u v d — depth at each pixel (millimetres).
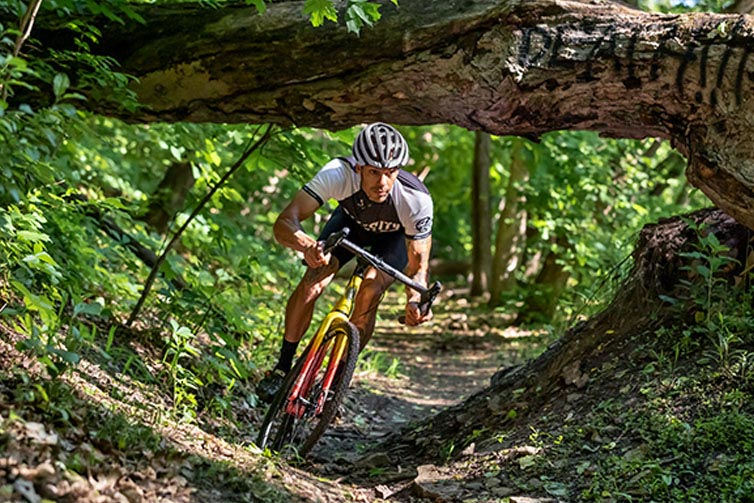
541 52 4652
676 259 5277
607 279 6586
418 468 4586
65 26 5211
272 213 13570
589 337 5363
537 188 11195
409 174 4844
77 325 5062
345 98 5000
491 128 5016
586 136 10867
